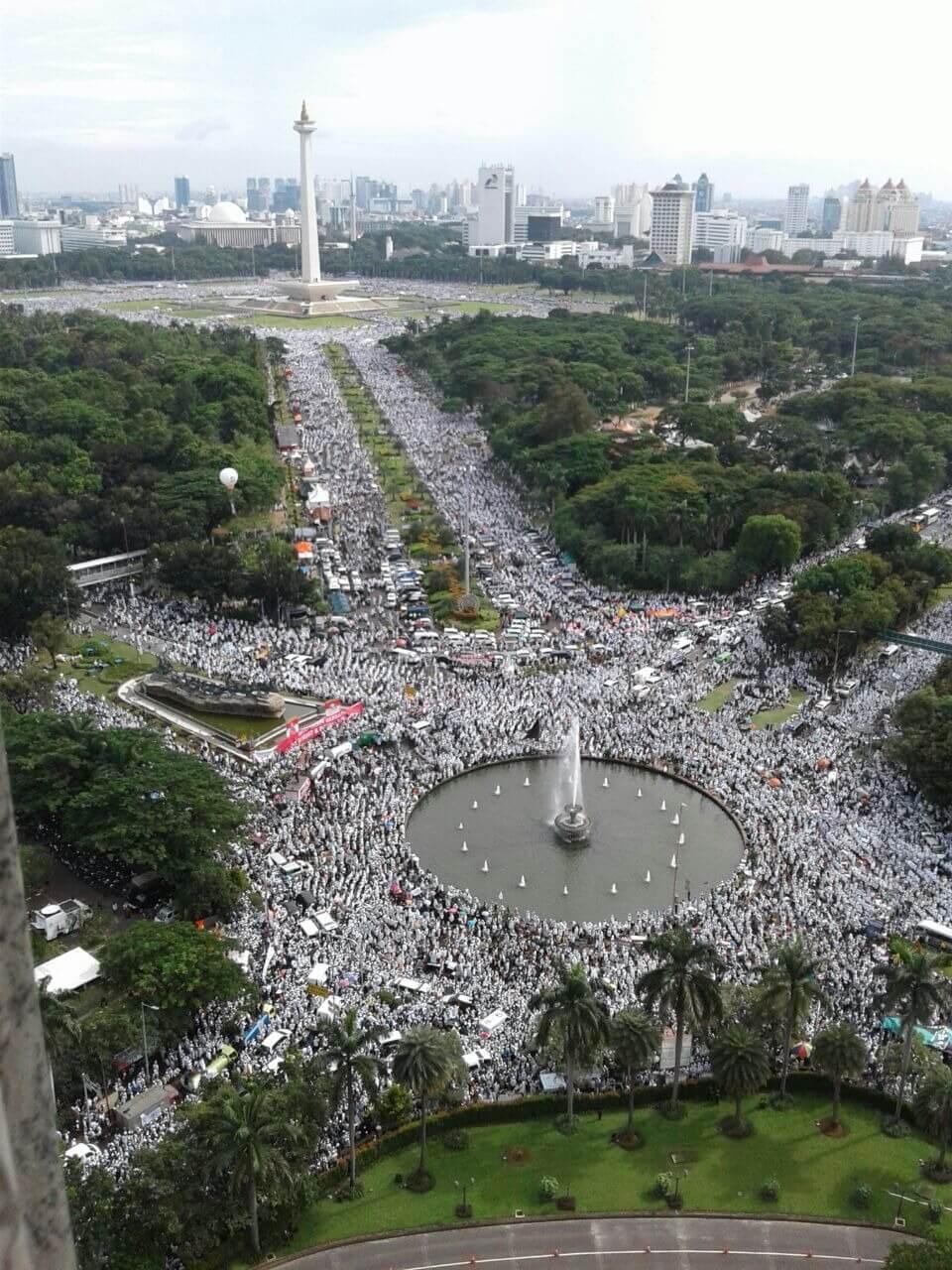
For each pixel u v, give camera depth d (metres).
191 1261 78.56
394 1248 81.00
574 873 128.62
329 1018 95.38
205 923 114.12
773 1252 80.94
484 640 187.38
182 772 126.06
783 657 182.12
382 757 149.75
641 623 197.00
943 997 89.44
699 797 144.75
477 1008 102.50
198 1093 91.25
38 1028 10.82
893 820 134.62
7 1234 10.14
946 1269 72.75
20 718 133.12
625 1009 92.88
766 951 110.00
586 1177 87.62
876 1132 92.81
